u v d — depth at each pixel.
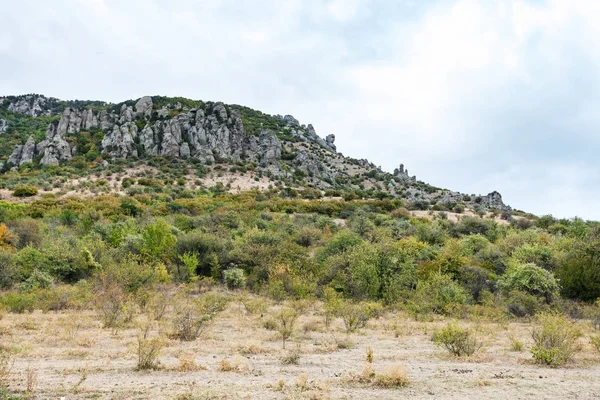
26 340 13.70
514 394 8.18
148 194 78.69
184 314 16.83
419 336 16.53
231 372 9.68
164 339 13.16
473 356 12.20
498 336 17.52
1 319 17.72
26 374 9.12
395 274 29.42
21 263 31.73
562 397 8.05
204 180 98.81
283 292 28.16
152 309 20.58
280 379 8.48
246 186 99.06
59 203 66.75
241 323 18.22
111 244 42.47
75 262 33.19
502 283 30.28
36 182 83.00
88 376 9.09
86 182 84.75
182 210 68.25
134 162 103.38
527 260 37.81
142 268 28.62
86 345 13.13
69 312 21.25
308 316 21.44
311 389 8.21
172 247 38.97
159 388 8.12
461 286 30.25
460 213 88.12
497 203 114.56
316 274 34.00
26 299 21.25
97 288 24.75
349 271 32.12
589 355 13.18
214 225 56.25
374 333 17.17
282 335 15.01
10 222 46.41
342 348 13.75
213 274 37.12
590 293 30.94
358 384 8.74
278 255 38.16
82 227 49.56
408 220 68.00
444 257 35.91
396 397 7.82
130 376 9.14
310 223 63.25
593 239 37.69
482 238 52.09
